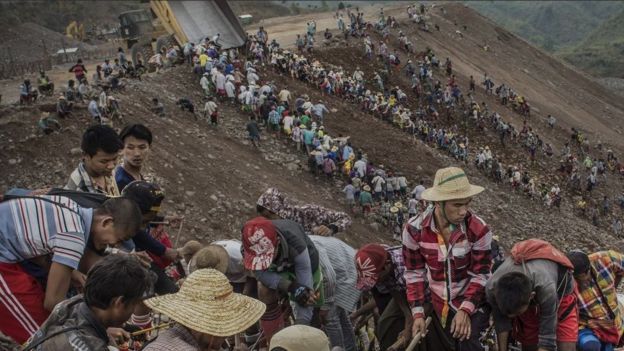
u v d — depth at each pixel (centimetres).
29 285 454
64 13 9250
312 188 2802
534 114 5625
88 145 565
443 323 556
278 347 419
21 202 452
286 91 3303
